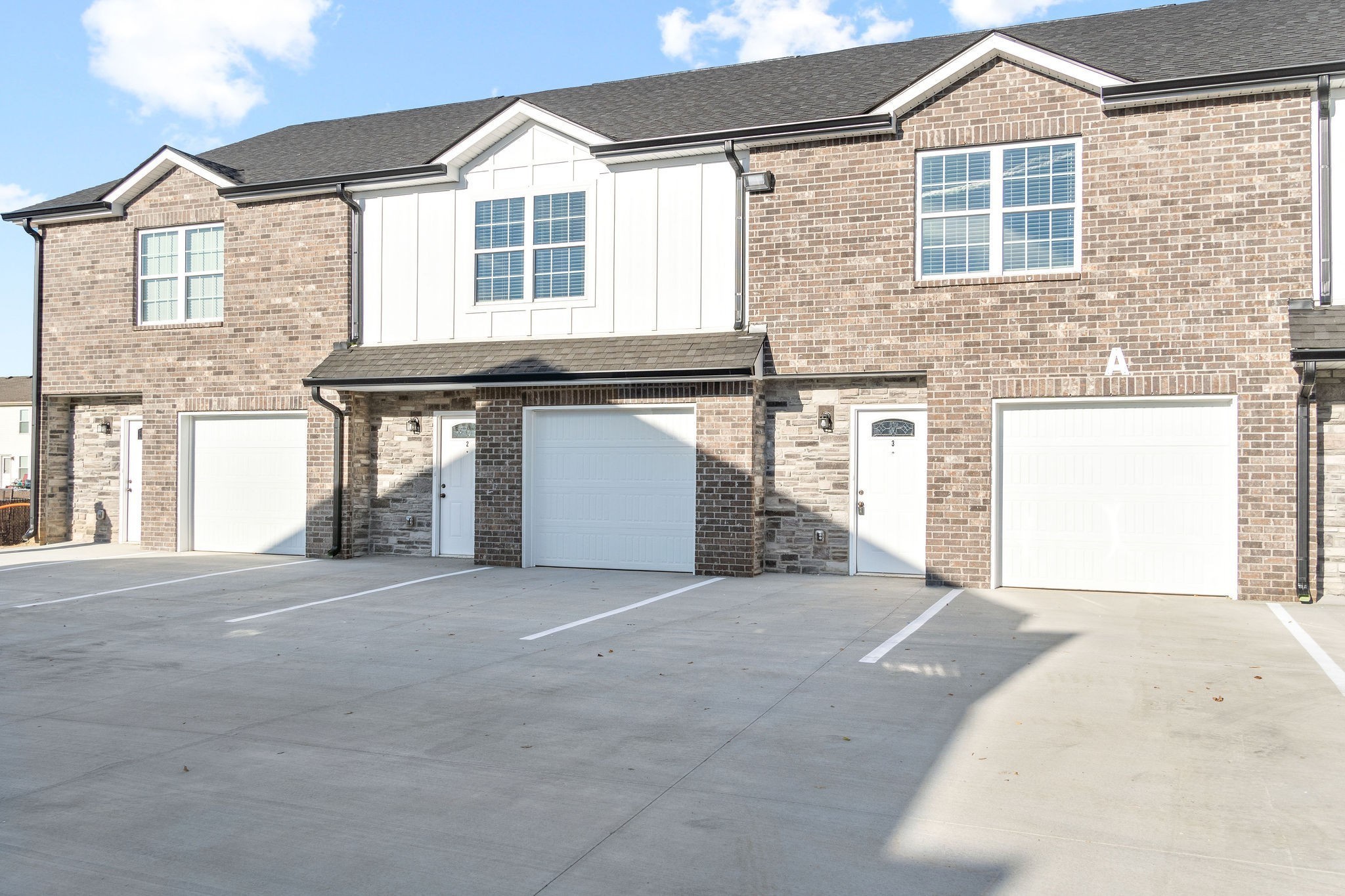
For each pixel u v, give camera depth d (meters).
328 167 17.36
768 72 17.78
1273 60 12.29
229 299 17.56
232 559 16.81
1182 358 12.27
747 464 14.14
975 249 13.32
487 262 16.12
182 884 4.36
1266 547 11.91
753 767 5.87
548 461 15.48
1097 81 12.47
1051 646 9.27
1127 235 12.52
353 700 7.45
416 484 17.02
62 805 5.29
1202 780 5.62
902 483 14.06
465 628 10.34
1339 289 11.81
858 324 13.75
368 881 4.39
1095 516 12.80
